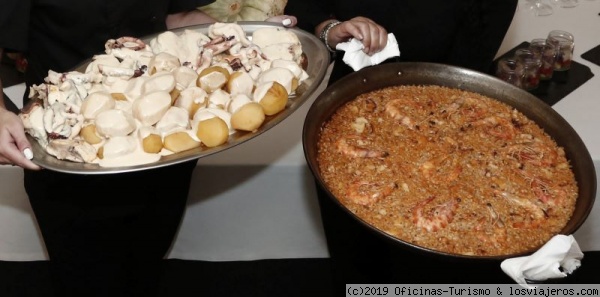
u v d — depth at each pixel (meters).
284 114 1.05
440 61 1.53
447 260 0.79
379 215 0.99
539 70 1.64
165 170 1.33
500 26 1.42
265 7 1.61
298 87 1.15
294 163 1.41
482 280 1.06
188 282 1.86
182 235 1.61
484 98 1.21
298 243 1.61
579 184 0.99
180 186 1.41
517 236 0.94
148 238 1.49
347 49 1.28
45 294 1.81
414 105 1.21
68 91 1.03
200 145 0.99
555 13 2.11
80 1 1.20
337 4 1.48
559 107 1.56
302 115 1.54
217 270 1.90
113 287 1.51
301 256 1.64
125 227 1.41
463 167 1.08
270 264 1.92
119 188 1.32
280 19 1.34
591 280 1.73
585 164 1.00
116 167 0.93
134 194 1.34
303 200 1.49
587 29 1.99
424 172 1.06
